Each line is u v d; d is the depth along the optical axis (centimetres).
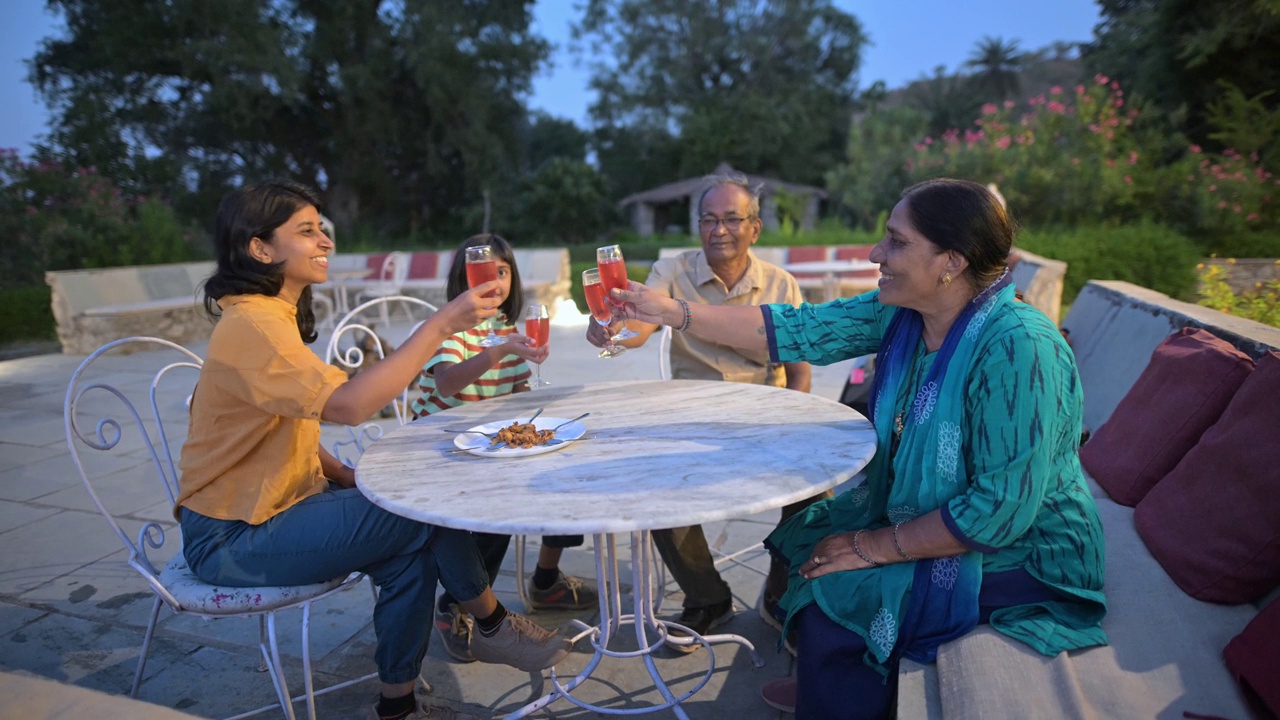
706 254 271
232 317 168
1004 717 134
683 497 143
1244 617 161
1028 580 164
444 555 182
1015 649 152
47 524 352
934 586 163
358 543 174
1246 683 138
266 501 177
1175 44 1766
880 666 167
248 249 173
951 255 162
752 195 267
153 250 1248
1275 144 1405
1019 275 597
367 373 164
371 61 2803
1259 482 166
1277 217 1283
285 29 2669
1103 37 2278
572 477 159
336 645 251
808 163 3900
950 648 157
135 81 2639
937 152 1587
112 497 385
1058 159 1320
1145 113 1457
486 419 212
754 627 254
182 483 181
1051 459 156
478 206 3192
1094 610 162
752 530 334
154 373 717
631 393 236
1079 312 423
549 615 266
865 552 169
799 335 209
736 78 3978
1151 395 235
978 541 156
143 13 2470
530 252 1075
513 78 3042
